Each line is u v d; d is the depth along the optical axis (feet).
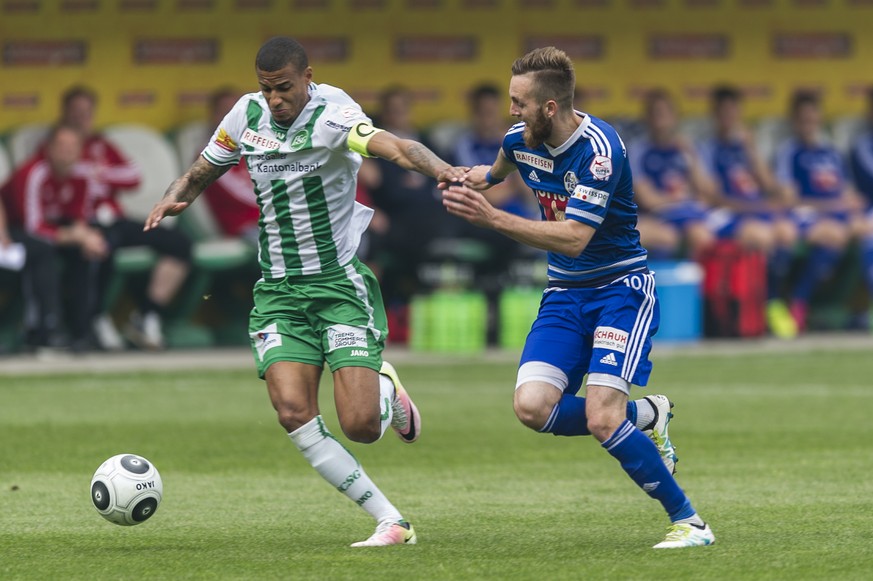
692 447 112.27
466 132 208.95
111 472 73.87
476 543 74.18
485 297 196.44
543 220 75.10
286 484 96.32
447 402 142.51
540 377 73.61
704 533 72.38
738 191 210.59
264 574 65.82
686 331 200.34
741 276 204.23
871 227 212.84
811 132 216.13
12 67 203.62
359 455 109.81
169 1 206.59
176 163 198.59
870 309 224.74
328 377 170.60
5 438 117.60
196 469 102.89
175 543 75.10
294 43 73.20
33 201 178.19
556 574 64.95
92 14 204.74
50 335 179.11
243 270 192.85
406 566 67.36
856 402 140.67
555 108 71.46
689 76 222.89
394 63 214.07
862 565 66.49
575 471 102.01
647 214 204.74
